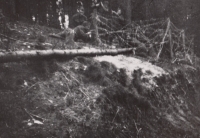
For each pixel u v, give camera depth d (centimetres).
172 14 1146
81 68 492
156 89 593
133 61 696
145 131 439
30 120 314
